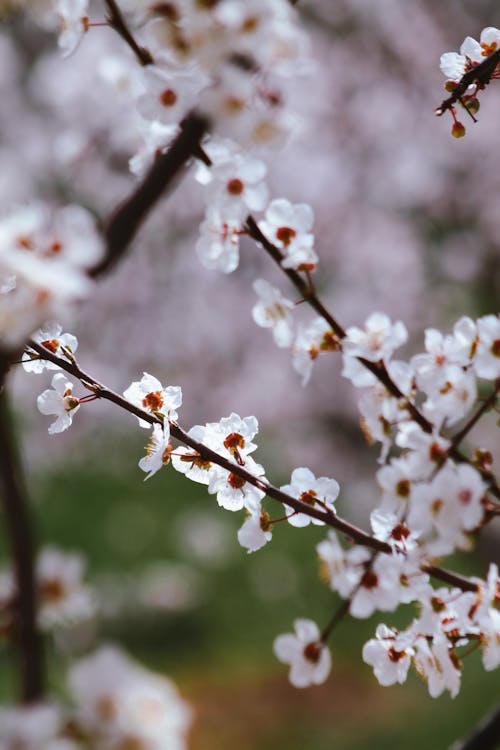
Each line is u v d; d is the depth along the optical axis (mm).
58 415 1104
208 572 8078
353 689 6152
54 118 5715
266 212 1286
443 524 971
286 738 5680
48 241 814
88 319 6230
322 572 1269
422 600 1174
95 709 1121
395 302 6176
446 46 6152
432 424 1195
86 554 8367
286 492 1220
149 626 6969
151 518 9148
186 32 939
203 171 1236
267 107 1031
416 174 5980
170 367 6555
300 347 1312
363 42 6125
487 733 1461
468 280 6285
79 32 1072
